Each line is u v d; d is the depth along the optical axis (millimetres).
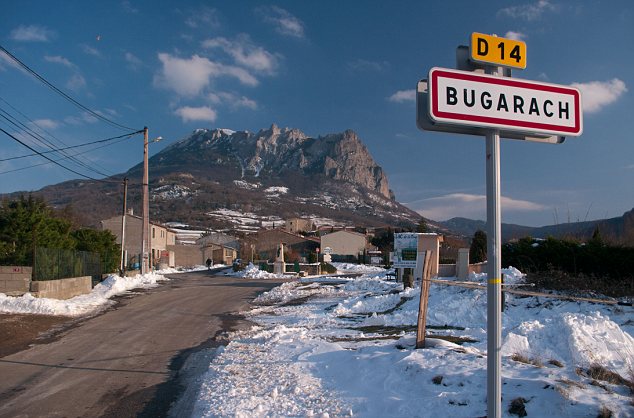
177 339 13898
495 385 3338
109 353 11922
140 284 35188
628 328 11711
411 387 7004
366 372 8062
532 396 5887
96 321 17203
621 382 6926
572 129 3689
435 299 17797
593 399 5781
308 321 16953
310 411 6695
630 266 16000
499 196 3543
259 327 16094
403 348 9281
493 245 3467
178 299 25266
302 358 9984
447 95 3461
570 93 3711
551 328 10258
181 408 7645
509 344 9242
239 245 101438
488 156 3596
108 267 36531
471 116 3484
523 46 3715
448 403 6145
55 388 8820
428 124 3559
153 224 72812
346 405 6906
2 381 9273
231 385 8383
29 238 24625
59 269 23609
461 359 7656
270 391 7891
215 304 23250
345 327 15336
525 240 20484
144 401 8055
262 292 30141
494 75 3592
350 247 90125
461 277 21281
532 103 3621
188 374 9859
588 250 17125
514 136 3738
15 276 20391
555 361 8219
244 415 6684
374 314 16438
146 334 14672
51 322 16719
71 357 11445
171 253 79812
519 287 16234
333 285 32562
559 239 20000
